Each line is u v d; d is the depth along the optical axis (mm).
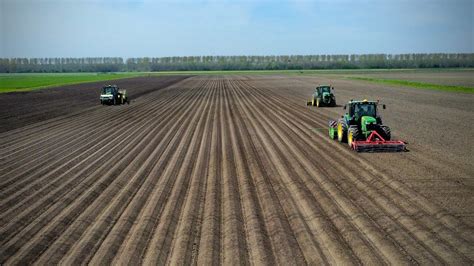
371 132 18688
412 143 19828
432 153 17672
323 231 10266
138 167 16672
